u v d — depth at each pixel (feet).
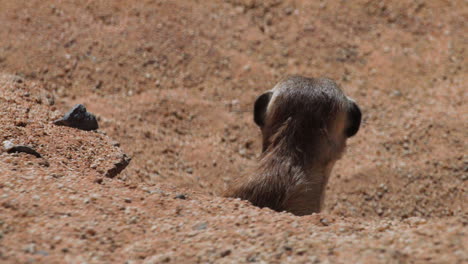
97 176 55.93
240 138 103.45
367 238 42.55
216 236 43.14
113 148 68.23
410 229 44.78
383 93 120.06
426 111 113.50
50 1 124.16
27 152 58.85
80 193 49.60
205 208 50.26
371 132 108.88
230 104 111.45
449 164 98.89
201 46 123.34
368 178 96.94
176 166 90.74
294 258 38.83
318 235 43.29
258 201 60.03
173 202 50.85
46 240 40.57
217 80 116.57
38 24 117.19
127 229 44.19
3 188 48.37
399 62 128.98
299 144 62.54
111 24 122.83
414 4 145.48
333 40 133.28
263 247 40.93
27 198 46.91
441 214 91.40
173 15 129.49
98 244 41.37
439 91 120.26
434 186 95.50
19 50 110.01
